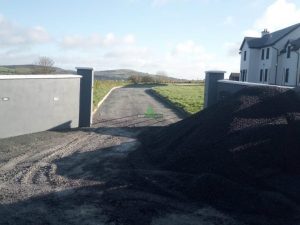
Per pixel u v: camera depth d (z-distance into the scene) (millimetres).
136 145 14617
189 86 58844
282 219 7398
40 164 11508
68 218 7383
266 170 9273
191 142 11523
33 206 7992
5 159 11969
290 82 37188
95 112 24953
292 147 9703
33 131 16484
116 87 55781
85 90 19328
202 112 14430
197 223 7258
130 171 10523
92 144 14789
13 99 15109
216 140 10734
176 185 9188
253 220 7391
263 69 42844
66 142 15070
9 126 15062
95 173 10586
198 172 9938
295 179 8969
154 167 11219
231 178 9180
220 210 7895
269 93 12453
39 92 16562
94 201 8336
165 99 34375
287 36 39812
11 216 7434
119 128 18938
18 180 9820
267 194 8141
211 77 19734
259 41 45031
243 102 12359
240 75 48062
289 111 11117
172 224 7195
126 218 7434
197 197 8492
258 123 10930
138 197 8594
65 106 18266
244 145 9891
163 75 86125
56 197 8570
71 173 10594
